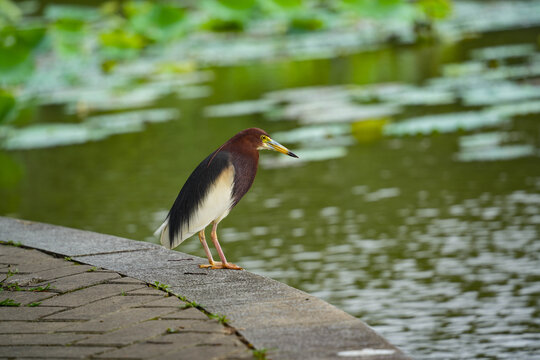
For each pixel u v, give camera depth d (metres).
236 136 7.39
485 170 13.95
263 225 12.12
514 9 32.66
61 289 6.77
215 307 6.25
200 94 21.75
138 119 19.36
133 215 12.88
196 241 11.74
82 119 19.95
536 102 17.98
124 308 6.29
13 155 17.25
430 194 12.98
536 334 8.16
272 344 5.48
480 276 9.76
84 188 14.47
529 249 10.52
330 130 16.81
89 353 5.45
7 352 5.49
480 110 17.59
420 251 10.72
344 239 11.31
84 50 25.95
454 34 28.05
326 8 32.50
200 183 7.15
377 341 5.47
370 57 25.53
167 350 5.46
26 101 21.95
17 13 27.86
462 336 8.19
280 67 25.02
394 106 18.66
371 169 14.51
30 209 13.51
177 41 30.38
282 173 14.74
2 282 6.95
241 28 28.14
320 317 5.94
